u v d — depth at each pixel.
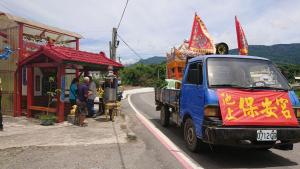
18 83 13.41
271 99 6.39
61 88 11.47
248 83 6.77
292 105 6.49
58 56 11.17
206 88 6.59
